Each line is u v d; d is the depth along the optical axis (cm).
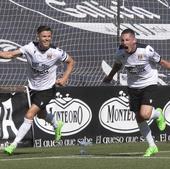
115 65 2383
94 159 2159
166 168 1873
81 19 4388
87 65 4038
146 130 2341
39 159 2183
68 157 2261
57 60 2434
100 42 4256
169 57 4416
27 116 2438
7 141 2967
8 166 1959
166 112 3222
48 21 4344
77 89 3091
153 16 4509
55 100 3041
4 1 4312
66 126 3062
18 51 2388
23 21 4291
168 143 3067
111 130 3138
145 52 2277
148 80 2327
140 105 2359
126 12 4466
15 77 3788
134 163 2014
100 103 3123
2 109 2972
